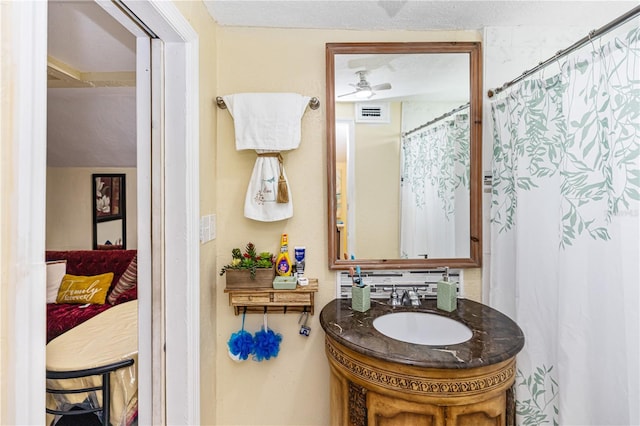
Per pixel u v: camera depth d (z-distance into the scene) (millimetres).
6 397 443
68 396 1180
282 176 1468
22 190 458
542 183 1309
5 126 442
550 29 1534
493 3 1350
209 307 1417
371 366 1078
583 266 1123
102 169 2986
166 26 1018
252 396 1561
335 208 1530
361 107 1526
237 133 1428
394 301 1479
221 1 1312
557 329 1226
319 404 1571
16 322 452
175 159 1137
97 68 1792
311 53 1542
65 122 2359
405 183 1543
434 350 1058
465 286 1573
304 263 1539
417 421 1030
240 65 1524
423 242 1546
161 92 1125
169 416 1159
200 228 1273
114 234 3018
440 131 1543
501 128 1468
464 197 1551
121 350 1205
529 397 1370
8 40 444
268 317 1556
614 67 1006
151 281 1144
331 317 1333
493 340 1125
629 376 1011
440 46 1516
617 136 1004
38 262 474
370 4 1351
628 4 1353
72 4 1223
